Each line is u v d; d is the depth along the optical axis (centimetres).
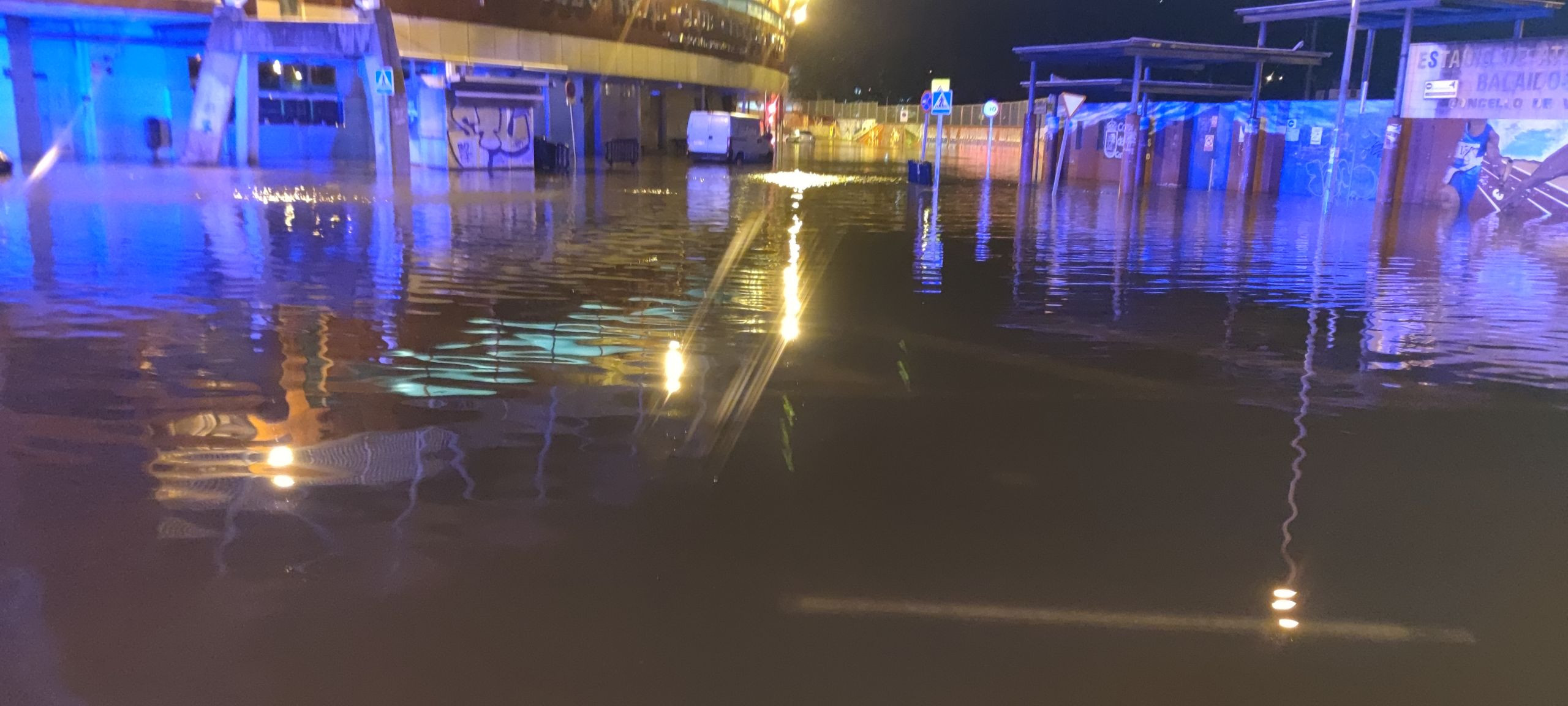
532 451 526
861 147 7325
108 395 614
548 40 3906
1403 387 687
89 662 323
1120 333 853
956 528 438
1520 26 2258
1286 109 2638
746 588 379
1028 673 325
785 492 476
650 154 5038
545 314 892
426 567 391
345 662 325
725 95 6081
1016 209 2084
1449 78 2173
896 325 875
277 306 893
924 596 375
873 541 423
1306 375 716
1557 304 1005
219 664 323
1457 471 521
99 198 1780
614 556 404
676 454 527
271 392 626
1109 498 477
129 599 363
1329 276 1184
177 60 2983
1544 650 346
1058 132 3266
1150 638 349
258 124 3045
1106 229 1697
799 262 1255
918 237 1548
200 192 1966
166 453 513
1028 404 633
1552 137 1992
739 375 693
